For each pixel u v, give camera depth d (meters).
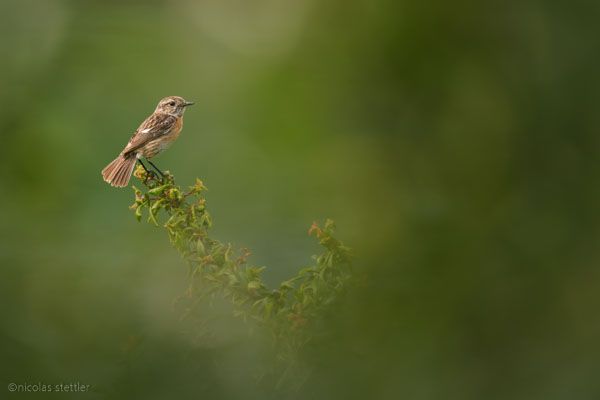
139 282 9.91
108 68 10.34
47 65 10.30
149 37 10.37
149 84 10.33
